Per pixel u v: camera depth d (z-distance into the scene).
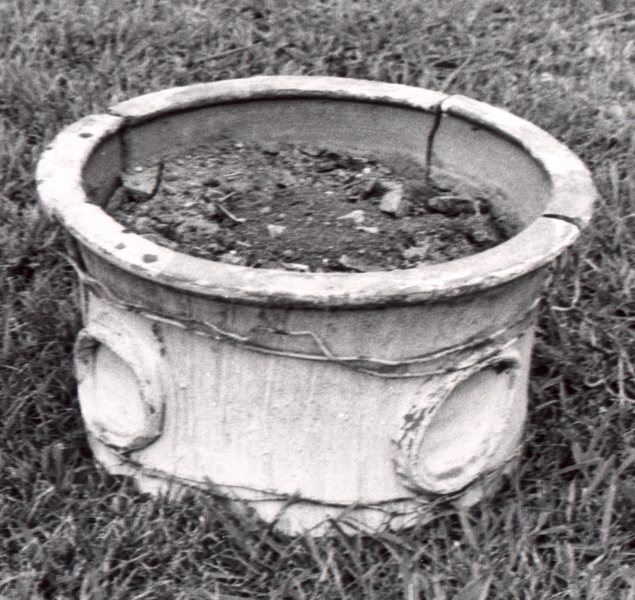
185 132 1.75
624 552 1.60
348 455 1.52
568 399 1.78
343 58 2.31
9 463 1.68
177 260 1.44
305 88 1.75
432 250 1.65
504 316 1.51
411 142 1.77
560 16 2.44
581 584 1.55
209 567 1.57
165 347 1.51
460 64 2.32
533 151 1.63
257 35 2.35
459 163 1.75
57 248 1.95
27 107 2.17
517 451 1.66
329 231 1.67
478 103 1.72
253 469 1.54
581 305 1.91
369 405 1.50
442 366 1.49
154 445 1.57
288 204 1.71
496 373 1.56
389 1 2.41
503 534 1.60
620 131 2.18
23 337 1.84
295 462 1.53
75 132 1.63
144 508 1.59
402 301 1.41
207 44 2.33
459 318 1.47
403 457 1.52
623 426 1.74
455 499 1.59
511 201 1.69
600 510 1.63
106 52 2.27
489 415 1.58
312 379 1.48
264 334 1.46
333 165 1.78
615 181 2.05
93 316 1.56
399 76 2.28
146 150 1.72
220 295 1.41
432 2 2.43
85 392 1.62
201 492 1.58
